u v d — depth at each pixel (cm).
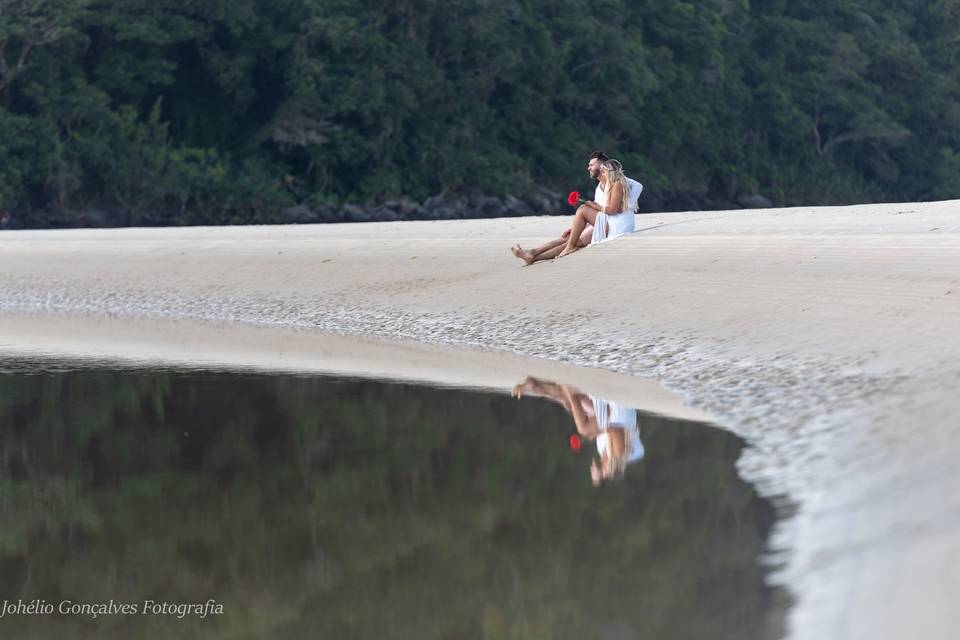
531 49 18550
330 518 1703
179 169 15788
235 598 1373
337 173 17212
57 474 2031
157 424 2462
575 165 19125
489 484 1873
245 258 5550
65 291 5334
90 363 3353
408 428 2364
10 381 3047
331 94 16538
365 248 5406
